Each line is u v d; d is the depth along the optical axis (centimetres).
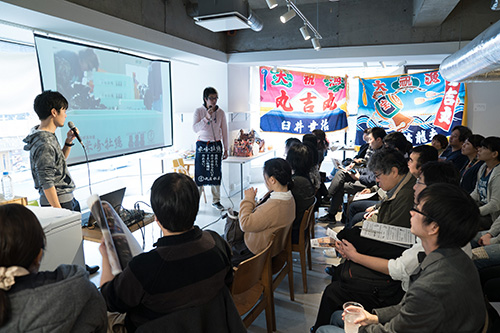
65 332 88
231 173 564
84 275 96
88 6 301
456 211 106
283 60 525
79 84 376
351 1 490
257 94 657
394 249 169
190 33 456
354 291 171
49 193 224
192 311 108
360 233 179
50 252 175
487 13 454
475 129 570
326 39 505
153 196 110
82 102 383
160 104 524
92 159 404
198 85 571
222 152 474
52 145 228
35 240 88
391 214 196
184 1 440
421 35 474
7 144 383
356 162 428
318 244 230
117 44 384
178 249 109
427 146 243
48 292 85
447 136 577
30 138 228
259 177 677
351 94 677
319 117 633
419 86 580
